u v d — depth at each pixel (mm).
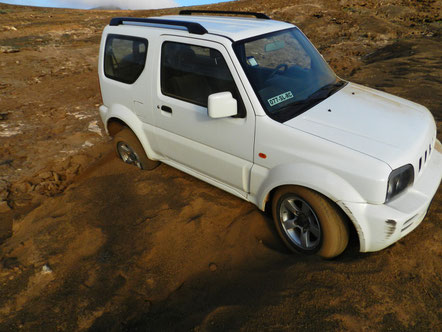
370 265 2955
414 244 3148
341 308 2580
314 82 3600
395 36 12508
